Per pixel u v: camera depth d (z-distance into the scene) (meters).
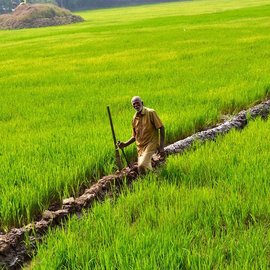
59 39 45.69
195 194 6.65
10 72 24.23
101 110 13.26
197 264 4.94
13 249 6.10
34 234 6.29
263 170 7.26
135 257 5.03
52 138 10.24
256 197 6.28
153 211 6.22
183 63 22.31
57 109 13.85
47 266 5.11
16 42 47.59
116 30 50.91
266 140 9.28
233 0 149.12
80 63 25.73
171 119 11.09
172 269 4.75
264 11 59.97
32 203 7.14
